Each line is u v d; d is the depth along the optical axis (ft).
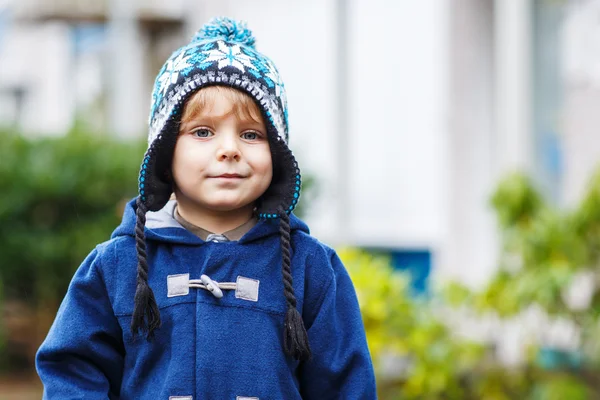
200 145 9.16
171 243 9.38
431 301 20.62
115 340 9.50
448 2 28.81
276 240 9.55
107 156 27.32
